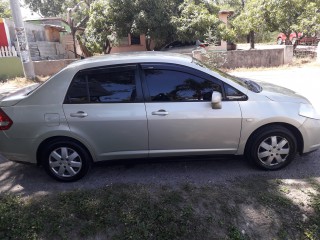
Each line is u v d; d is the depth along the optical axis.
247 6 16.22
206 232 3.00
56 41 23.78
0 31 14.59
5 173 4.34
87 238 2.99
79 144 3.85
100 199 3.51
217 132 3.81
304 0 14.05
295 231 3.01
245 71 12.82
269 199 3.38
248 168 4.14
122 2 16.17
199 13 15.99
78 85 3.78
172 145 3.85
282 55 13.78
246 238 2.94
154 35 16.59
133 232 3.00
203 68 3.85
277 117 3.79
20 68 13.62
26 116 3.76
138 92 3.76
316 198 3.36
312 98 7.78
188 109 3.74
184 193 3.59
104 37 17.22
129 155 3.89
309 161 4.27
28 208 3.39
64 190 3.79
